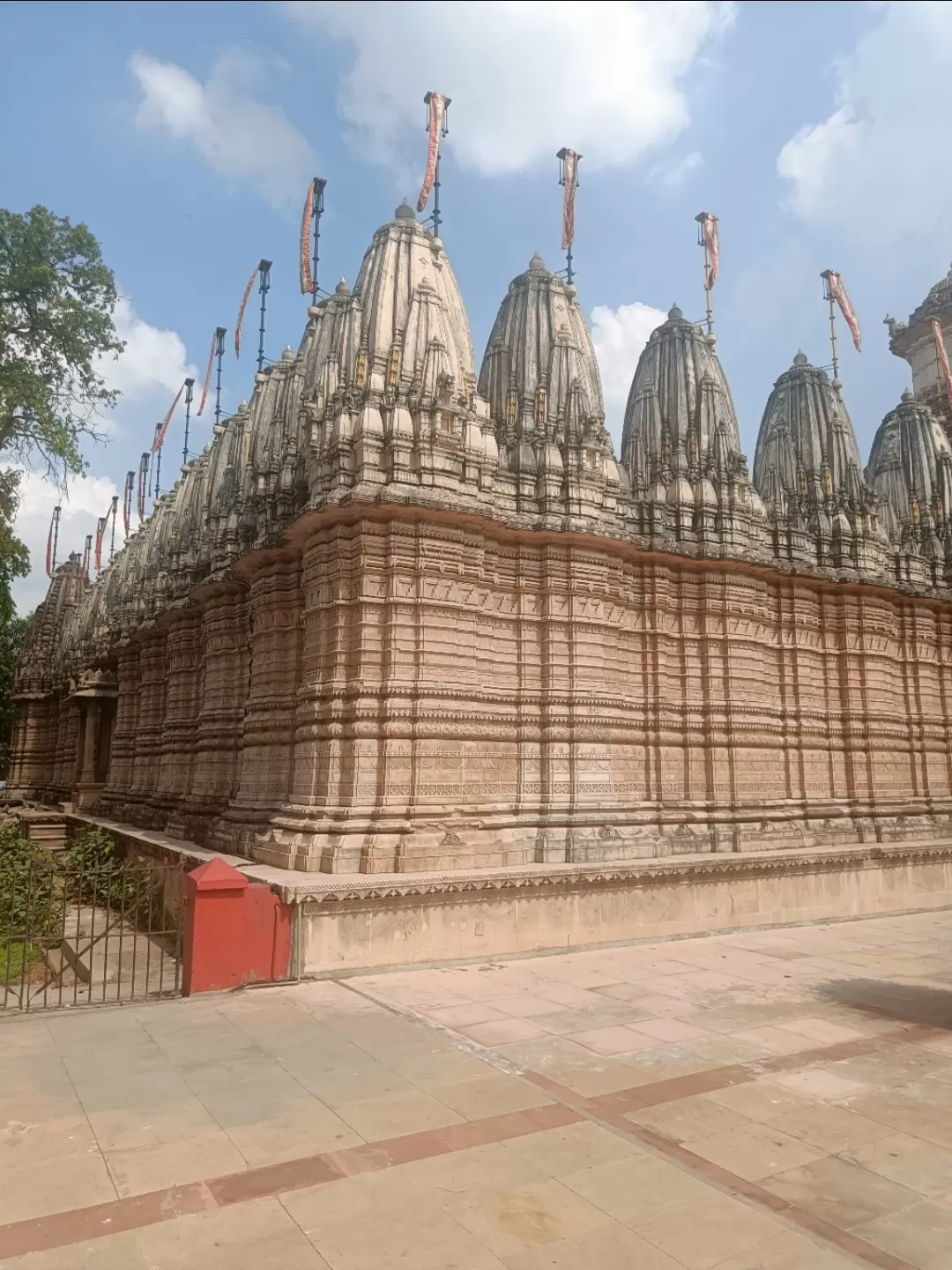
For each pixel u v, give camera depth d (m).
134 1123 8.05
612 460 20.92
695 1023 11.50
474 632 17.80
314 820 16.36
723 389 24.45
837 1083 9.28
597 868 16.62
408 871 15.55
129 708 34.50
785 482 27.41
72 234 23.30
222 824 20.22
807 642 24.12
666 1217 6.40
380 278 19.59
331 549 17.55
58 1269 5.68
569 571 19.38
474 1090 8.93
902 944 17.47
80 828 32.12
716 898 18.42
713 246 26.05
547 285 22.11
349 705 16.72
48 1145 7.57
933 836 24.72
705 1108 8.54
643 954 16.03
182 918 14.12
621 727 19.97
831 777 23.94
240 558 20.92
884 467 31.61
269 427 25.19
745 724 21.80
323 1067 9.60
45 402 22.95
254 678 20.47
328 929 14.03
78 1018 11.55
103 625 40.31
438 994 12.95
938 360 35.88
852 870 20.83
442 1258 5.84
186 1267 5.72
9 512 24.56
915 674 26.72
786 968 14.97
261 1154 7.39
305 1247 5.96
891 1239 6.15
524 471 19.50
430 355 18.36
